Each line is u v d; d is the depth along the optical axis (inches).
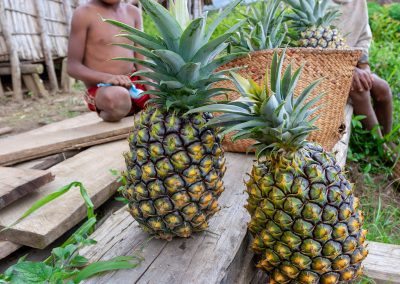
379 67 239.0
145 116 63.6
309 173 59.2
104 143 128.0
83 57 136.2
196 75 61.8
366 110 164.6
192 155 61.1
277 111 56.9
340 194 60.1
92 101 140.6
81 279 60.0
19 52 248.8
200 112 64.1
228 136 110.2
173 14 63.0
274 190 59.4
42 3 266.1
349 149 166.1
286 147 60.6
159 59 61.8
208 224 73.9
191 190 61.9
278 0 104.4
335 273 63.3
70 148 119.6
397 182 155.6
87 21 131.3
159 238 71.8
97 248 70.4
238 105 62.3
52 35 278.4
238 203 84.7
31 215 82.0
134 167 63.5
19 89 249.8
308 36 113.9
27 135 125.8
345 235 60.7
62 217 81.4
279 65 60.2
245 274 72.2
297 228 59.1
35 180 89.9
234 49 99.0
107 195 98.7
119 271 63.7
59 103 245.9
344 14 166.6
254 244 67.0
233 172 100.4
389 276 80.6
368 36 169.3
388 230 122.3
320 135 103.3
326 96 100.3
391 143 168.7
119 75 135.3
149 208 64.0
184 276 62.2
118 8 138.8
